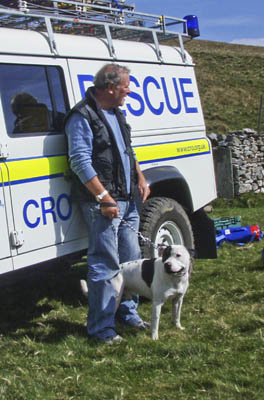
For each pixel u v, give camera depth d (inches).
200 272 244.2
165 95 221.5
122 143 168.1
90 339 165.3
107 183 162.6
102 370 142.6
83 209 166.1
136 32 229.1
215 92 1066.7
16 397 129.2
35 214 161.8
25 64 165.5
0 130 154.9
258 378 133.0
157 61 219.8
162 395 127.1
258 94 1064.2
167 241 216.8
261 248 291.4
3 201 152.9
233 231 310.5
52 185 167.6
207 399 123.0
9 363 148.9
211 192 247.3
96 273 163.5
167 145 217.8
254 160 525.7
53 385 134.4
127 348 156.1
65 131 162.1
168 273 155.9
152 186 208.5
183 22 245.8
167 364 143.9
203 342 158.6
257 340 157.4
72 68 181.2
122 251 176.9
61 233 170.2
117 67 160.7
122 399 125.5
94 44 193.6
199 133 242.7
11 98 160.1
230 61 1320.1
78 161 156.7
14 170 156.4
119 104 164.4
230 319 177.8
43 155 166.6
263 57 1360.7
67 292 223.9
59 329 178.2
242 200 494.3
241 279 229.6
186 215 223.9
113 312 166.6
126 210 170.9
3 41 160.4
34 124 166.1
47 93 171.9
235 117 909.8
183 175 226.7
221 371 137.6
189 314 186.2
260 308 187.2
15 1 185.0
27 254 159.6
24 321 189.0
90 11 199.6
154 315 164.2
